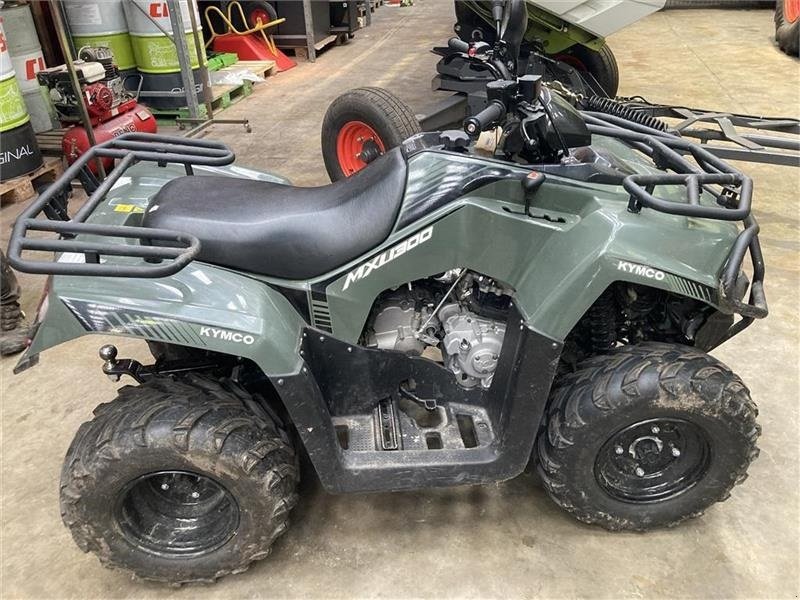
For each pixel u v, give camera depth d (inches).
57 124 214.5
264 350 71.4
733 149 153.0
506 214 75.4
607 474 82.0
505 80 76.3
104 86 190.7
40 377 117.3
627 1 181.2
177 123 237.0
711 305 75.6
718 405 75.4
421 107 255.1
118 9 228.5
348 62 334.6
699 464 82.5
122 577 82.6
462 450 81.1
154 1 223.0
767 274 139.6
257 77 290.2
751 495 91.0
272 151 211.9
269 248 76.3
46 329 70.0
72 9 224.7
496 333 83.3
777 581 79.5
